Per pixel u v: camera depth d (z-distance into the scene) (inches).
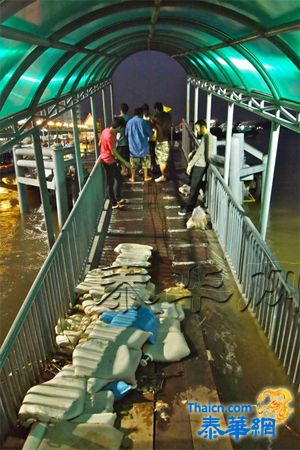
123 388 139.3
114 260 248.8
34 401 128.0
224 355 165.3
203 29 196.2
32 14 117.2
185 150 498.9
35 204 490.9
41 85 189.0
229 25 168.7
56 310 175.8
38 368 151.3
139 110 370.9
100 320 171.3
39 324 154.2
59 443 116.8
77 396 130.7
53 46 152.1
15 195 526.6
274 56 154.4
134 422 129.3
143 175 411.2
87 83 350.0
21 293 291.0
